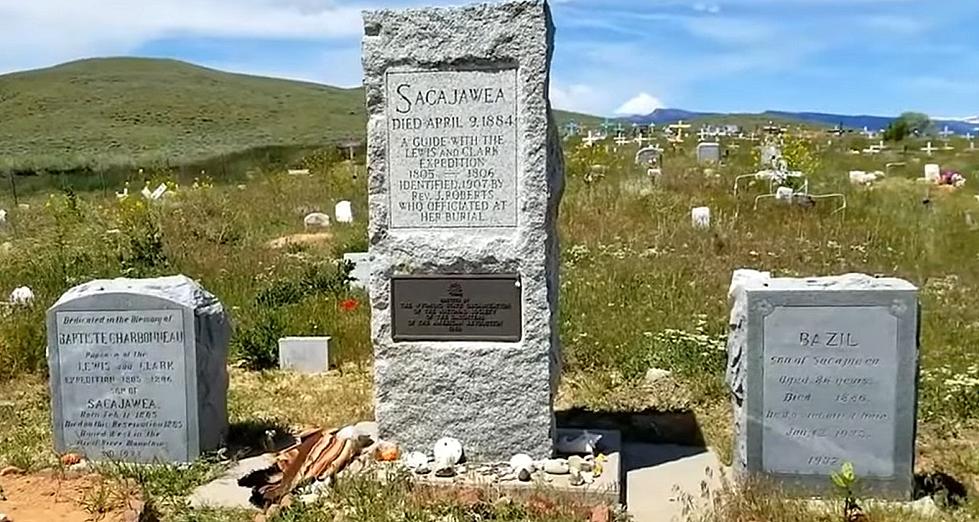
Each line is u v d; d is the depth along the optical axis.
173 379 3.49
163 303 3.47
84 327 3.51
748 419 3.19
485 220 3.32
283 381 4.79
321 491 3.10
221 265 7.54
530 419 3.35
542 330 3.32
